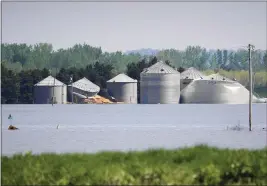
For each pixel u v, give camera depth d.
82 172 71.50
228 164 73.88
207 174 72.12
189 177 71.44
